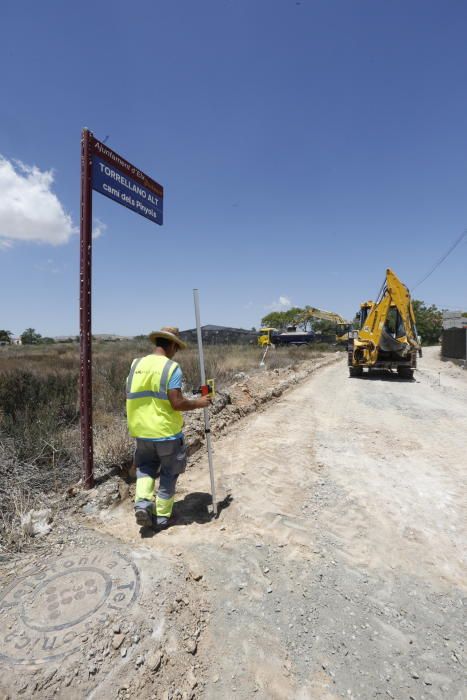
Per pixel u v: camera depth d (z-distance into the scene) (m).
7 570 2.53
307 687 1.85
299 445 5.54
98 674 1.81
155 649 1.96
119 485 3.77
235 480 4.22
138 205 3.98
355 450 5.38
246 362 15.77
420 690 1.86
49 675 1.78
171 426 3.01
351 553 2.94
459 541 3.13
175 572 2.56
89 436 3.61
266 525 3.29
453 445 5.65
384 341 13.57
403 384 12.45
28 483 3.61
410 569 2.77
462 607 2.41
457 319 34.53
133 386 3.05
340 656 2.03
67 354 18.30
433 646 2.12
